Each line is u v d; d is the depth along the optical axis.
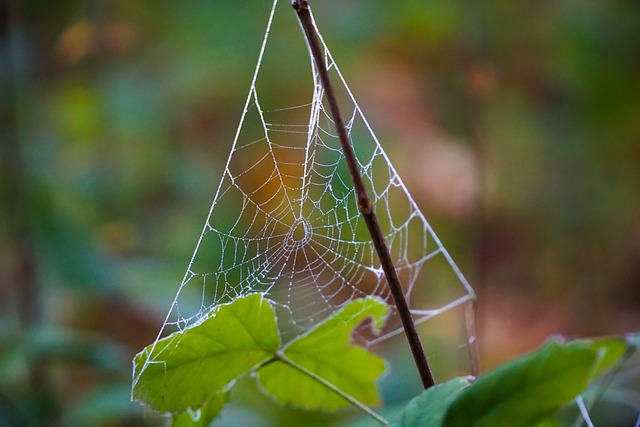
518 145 2.14
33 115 1.86
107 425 1.36
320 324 0.96
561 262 2.17
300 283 1.53
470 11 2.04
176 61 2.07
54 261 1.47
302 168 1.75
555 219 2.19
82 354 1.28
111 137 2.01
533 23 2.07
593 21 2.10
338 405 1.02
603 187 2.22
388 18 2.08
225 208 1.87
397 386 1.55
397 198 1.98
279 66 2.03
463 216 2.01
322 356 0.99
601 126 2.19
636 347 0.97
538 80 2.10
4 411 1.28
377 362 1.00
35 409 1.28
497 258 2.05
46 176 1.67
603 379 1.02
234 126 2.03
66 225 1.53
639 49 2.10
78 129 2.01
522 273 2.09
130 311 1.56
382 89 2.05
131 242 1.85
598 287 2.14
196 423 0.98
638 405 1.20
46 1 1.94
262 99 2.03
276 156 1.92
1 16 1.71
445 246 2.00
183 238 1.88
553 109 2.17
